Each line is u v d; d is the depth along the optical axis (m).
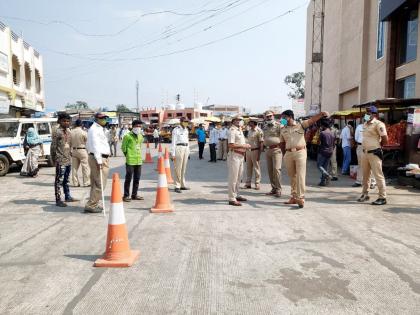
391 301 3.51
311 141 18.14
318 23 37.34
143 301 3.54
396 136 11.48
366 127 7.74
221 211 7.22
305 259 4.60
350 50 23.69
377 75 18.52
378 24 18.42
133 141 8.22
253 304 3.46
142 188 10.20
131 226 6.17
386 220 6.43
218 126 20.44
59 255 4.87
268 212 7.11
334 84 28.67
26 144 12.82
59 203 7.96
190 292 3.72
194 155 23.27
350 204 7.75
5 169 13.05
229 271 4.24
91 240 5.51
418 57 13.95
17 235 5.82
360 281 3.95
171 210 7.17
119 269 4.34
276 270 4.26
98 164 7.02
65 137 8.05
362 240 5.33
